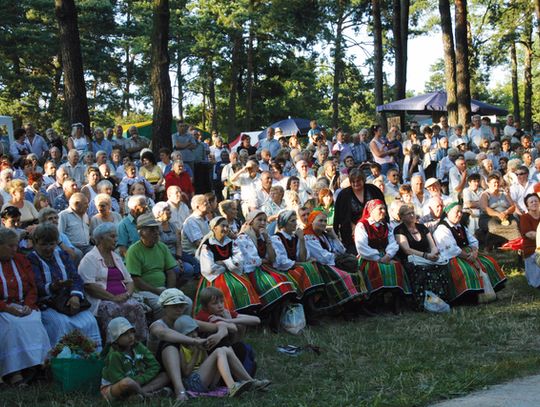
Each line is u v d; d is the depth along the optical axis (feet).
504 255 42.65
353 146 59.52
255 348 26.84
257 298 29.30
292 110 159.12
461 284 33.30
